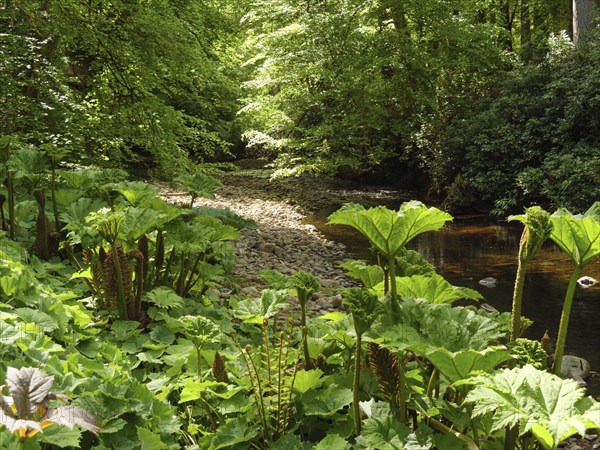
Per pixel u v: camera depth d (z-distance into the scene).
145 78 9.85
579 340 5.92
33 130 7.68
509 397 1.79
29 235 5.44
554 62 15.56
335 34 16.88
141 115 9.80
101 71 10.80
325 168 17.42
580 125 13.82
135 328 3.77
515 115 15.03
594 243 2.28
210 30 13.05
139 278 3.98
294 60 17.33
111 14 10.16
